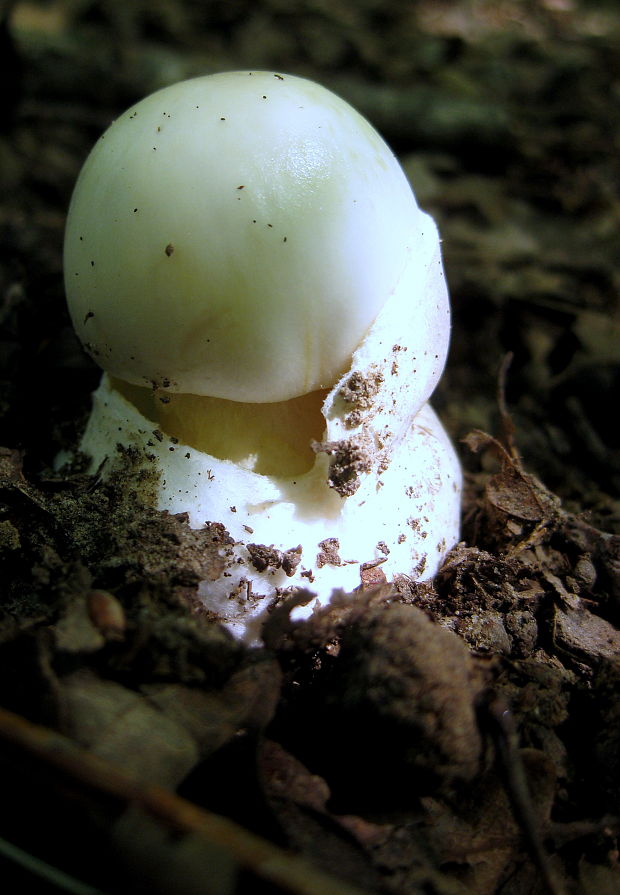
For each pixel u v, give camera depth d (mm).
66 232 81
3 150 186
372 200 75
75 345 117
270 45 254
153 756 61
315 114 75
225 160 71
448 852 65
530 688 75
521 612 84
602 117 230
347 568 78
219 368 75
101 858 56
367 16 292
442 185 193
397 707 62
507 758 64
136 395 86
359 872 59
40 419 104
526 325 142
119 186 73
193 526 78
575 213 187
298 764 66
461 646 69
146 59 217
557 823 69
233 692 65
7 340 116
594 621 85
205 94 75
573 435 123
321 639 70
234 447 83
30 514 79
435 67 250
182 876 53
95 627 64
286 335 73
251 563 77
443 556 88
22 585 76
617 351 133
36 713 62
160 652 65
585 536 93
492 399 131
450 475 91
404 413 80
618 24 313
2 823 59
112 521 78
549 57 268
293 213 71
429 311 81
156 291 72
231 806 63
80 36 224
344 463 77
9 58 202
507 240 174
